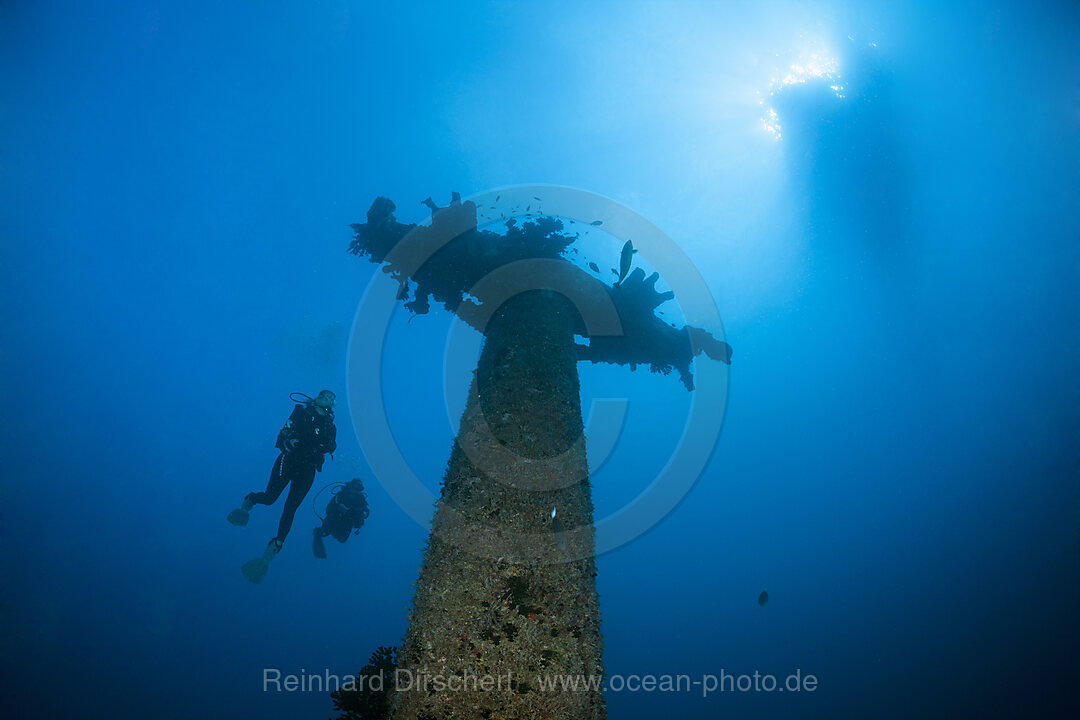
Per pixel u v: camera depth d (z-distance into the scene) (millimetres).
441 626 4328
